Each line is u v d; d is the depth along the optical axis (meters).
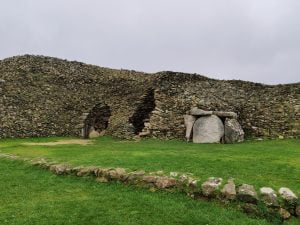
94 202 13.74
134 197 14.12
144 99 37.06
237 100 34.81
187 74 37.56
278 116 32.03
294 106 31.78
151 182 15.08
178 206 13.22
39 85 39.00
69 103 39.72
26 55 40.69
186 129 32.53
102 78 43.19
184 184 14.47
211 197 13.63
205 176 15.06
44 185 16.20
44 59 41.16
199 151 23.03
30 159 20.83
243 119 33.34
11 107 35.94
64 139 35.31
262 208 12.66
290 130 30.91
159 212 12.73
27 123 36.16
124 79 43.09
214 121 31.50
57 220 12.19
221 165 17.31
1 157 22.33
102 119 40.62
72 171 17.58
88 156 21.28
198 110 32.50
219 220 12.12
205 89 35.44
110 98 40.62
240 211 12.84
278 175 15.60
